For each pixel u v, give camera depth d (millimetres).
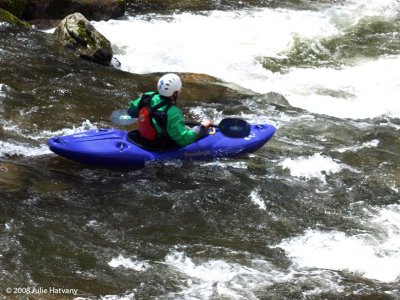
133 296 9047
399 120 16688
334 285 9648
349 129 15703
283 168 13344
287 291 9430
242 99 17109
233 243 10664
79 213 11109
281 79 19672
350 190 12680
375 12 26000
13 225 10445
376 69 20672
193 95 17078
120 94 16547
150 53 20359
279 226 11273
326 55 21688
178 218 11273
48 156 13086
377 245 10797
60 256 9828
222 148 13188
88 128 14508
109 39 20953
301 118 16156
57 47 18984
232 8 25297
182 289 9312
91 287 9180
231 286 9461
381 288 9656
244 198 12062
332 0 27266
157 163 12758
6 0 20859
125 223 10969
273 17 24516
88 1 22281
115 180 12336
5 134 13797
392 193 12672
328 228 11289
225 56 20875
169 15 23875
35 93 15922
